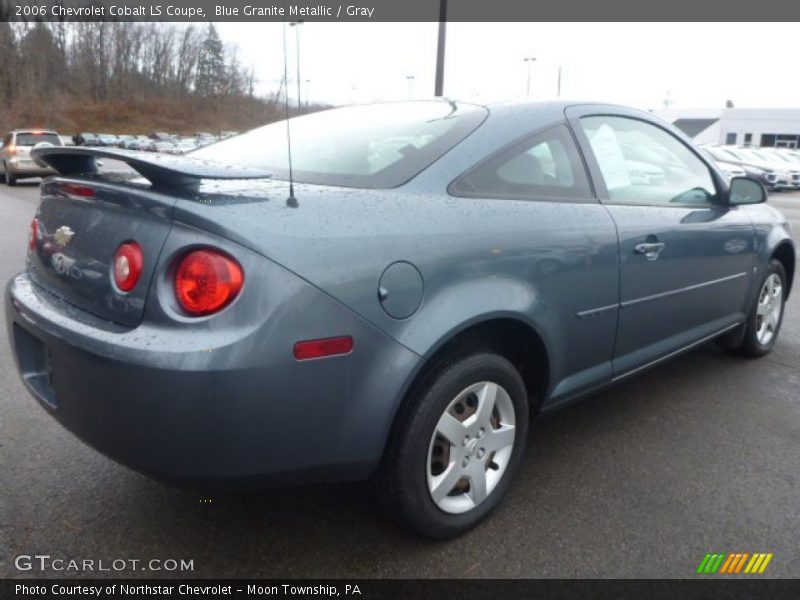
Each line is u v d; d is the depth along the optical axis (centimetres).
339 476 204
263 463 186
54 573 213
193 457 180
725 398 366
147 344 177
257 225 182
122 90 6844
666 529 243
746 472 285
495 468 246
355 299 192
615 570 220
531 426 328
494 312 224
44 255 232
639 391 376
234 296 177
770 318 433
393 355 200
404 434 212
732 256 364
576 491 267
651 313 307
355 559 223
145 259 186
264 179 216
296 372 183
